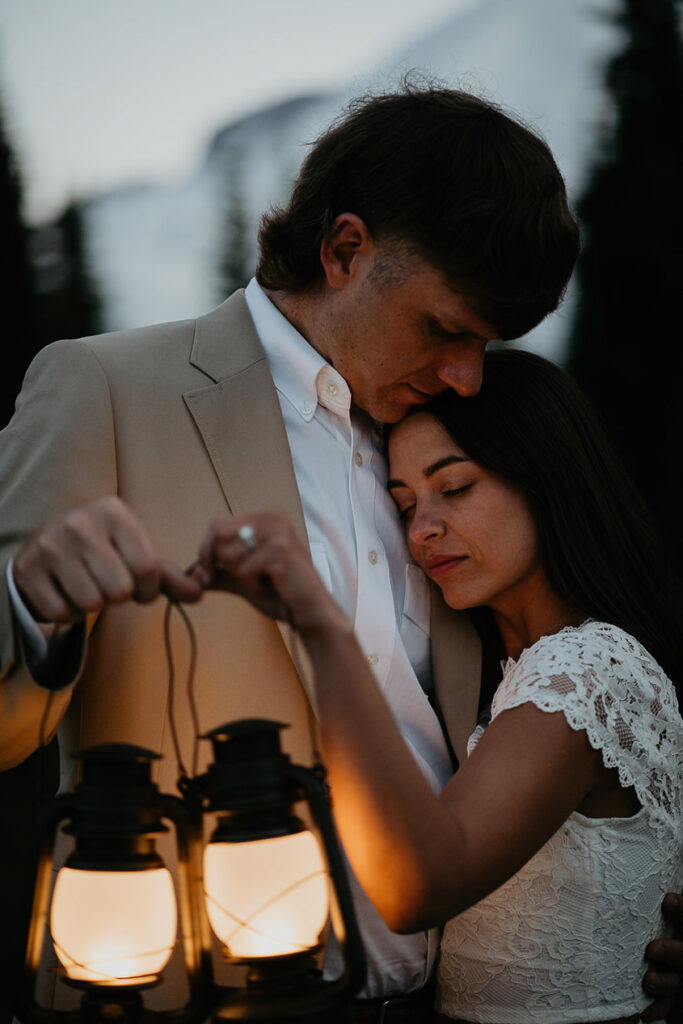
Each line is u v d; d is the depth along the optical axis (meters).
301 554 1.23
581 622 1.98
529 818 1.54
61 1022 1.18
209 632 1.69
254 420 1.80
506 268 1.71
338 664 1.24
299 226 1.86
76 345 1.78
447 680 2.00
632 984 1.80
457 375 1.82
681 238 6.57
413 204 1.72
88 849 1.16
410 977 1.82
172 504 1.72
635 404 6.67
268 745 1.17
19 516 1.62
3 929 3.76
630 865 1.77
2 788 5.66
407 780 1.30
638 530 2.02
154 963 1.16
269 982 1.16
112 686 1.68
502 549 1.92
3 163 5.97
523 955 1.76
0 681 1.46
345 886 1.13
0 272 6.06
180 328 1.88
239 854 1.16
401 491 1.97
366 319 1.80
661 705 1.82
